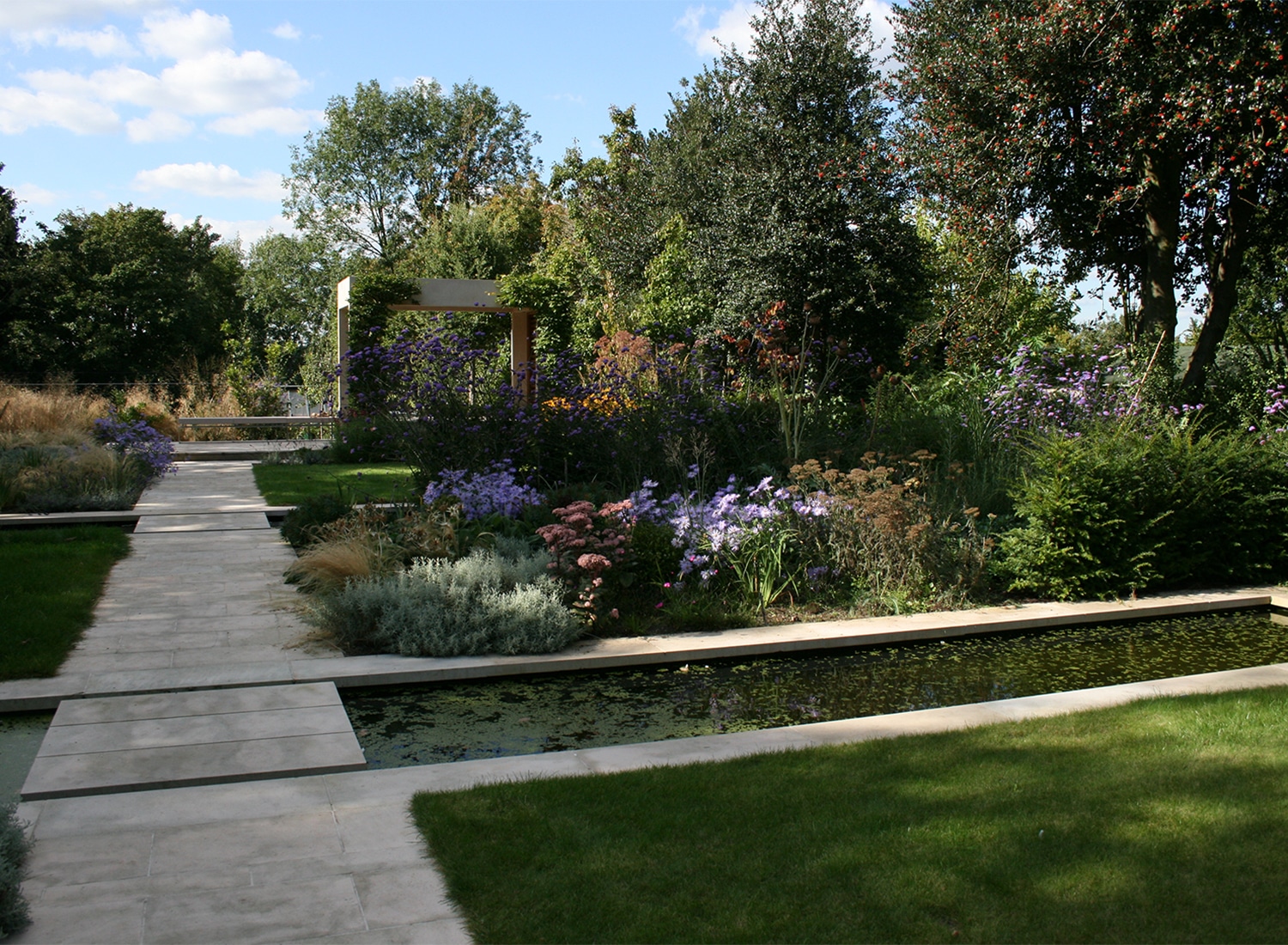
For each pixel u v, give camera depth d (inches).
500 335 895.1
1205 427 411.2
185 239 1519.4
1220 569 288.8
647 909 97.0
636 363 440.5
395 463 530.0
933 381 446.6
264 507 362.9
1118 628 249.9
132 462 422.6
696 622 229.6
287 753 144.3
